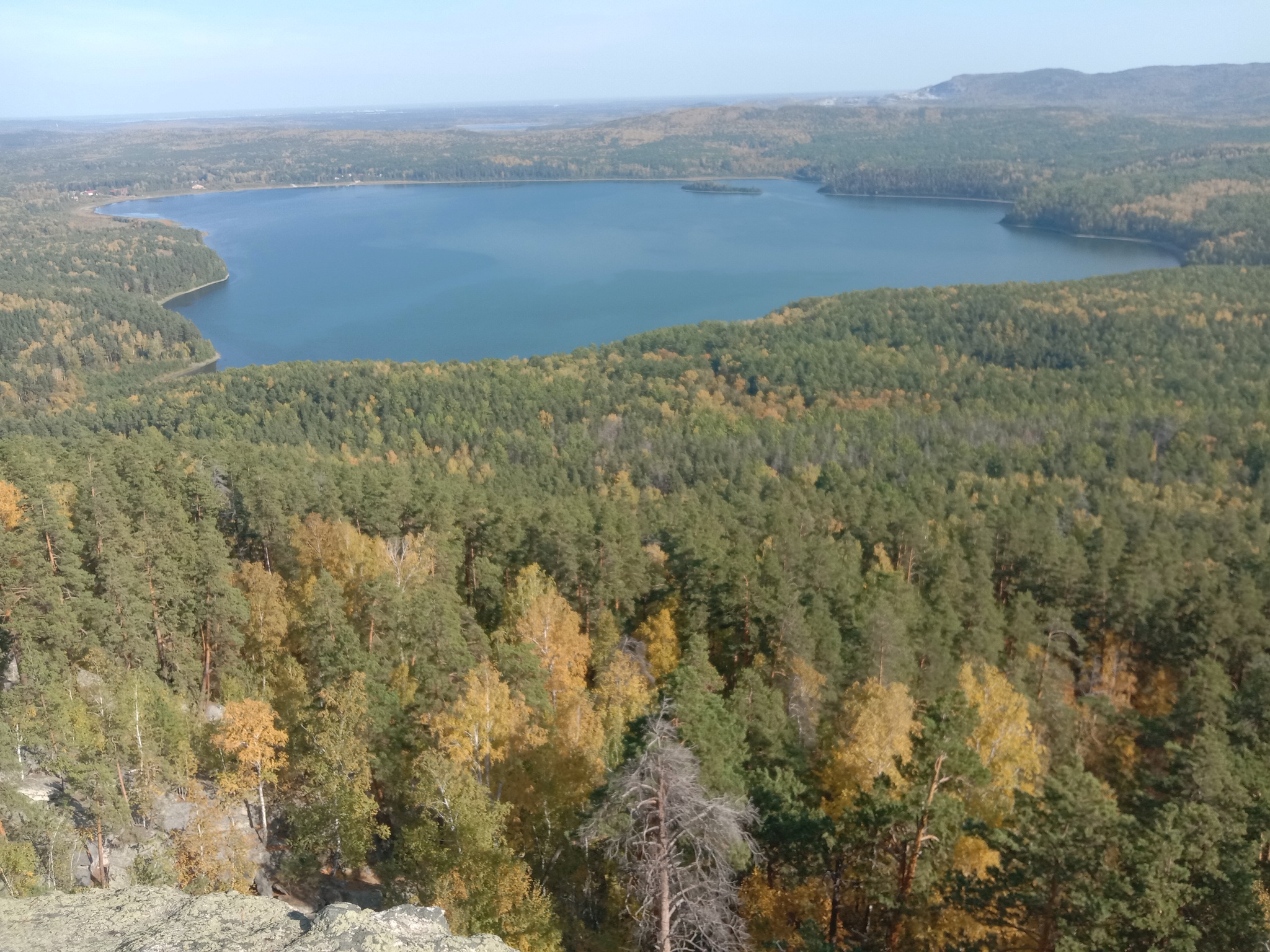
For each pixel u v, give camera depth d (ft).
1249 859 84.74
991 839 91.04
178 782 130.52
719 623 198.29
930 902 90.02
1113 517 351.67
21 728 124.36
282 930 47.57
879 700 135.54
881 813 90.43
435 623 148.87
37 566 151.23
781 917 95.61
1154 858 78.02
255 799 134.31
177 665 164.45
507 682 145.48
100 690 130.62
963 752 89.51
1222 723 151.84
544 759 123.24
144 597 166.30
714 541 228.84
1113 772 162.61
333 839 127.54
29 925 47.06
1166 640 224.33
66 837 112.68
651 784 68.64
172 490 229.86
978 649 200.85
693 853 73.31
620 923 104.63
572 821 114.42
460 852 102.22
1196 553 304.09
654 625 195.52
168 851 118.32
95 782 114.93
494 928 93.35
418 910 49.60
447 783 107.65
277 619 188.96
